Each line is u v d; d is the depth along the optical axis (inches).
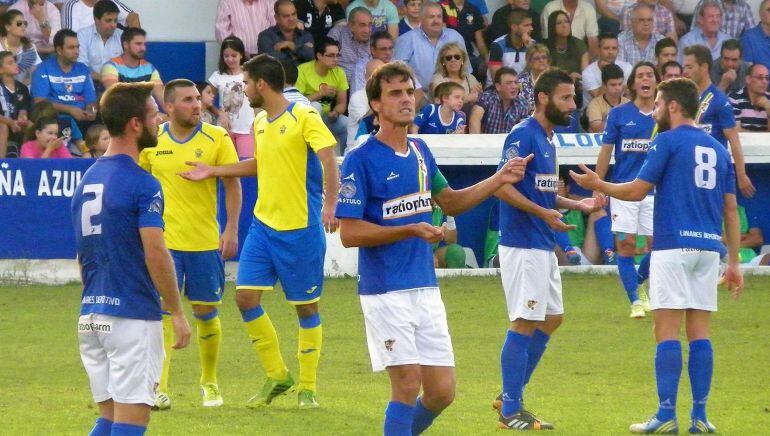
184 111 1027.9
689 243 903.7
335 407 1021.2
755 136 1855.3
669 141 912.3
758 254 1936.5
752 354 1259.8
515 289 934.4
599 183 924.6
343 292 1662.2
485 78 2156.7
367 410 1007.6
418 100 2030.0
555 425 946.1
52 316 1486.2
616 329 1403.8
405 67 757.3
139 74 1978.3
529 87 1989.4
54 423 954.1
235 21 2118.6
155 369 705.0
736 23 2269.9
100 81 2041.1
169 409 1017.5
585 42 2234.3
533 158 930.1
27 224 1724.9
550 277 957.2
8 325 1425.9
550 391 1082.7
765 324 1440.7
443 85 1888.5
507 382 935.7
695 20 2266.2
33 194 1723.7
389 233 737.6
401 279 753.6
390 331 751.7
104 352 711.7
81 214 698.8
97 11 2053.4
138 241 693.3
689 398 1066.7
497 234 1876.2
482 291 1675.7
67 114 1931.6
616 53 2142.0
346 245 753.0
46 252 1733.5
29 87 1980.8
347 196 749.3
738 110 2100.1
